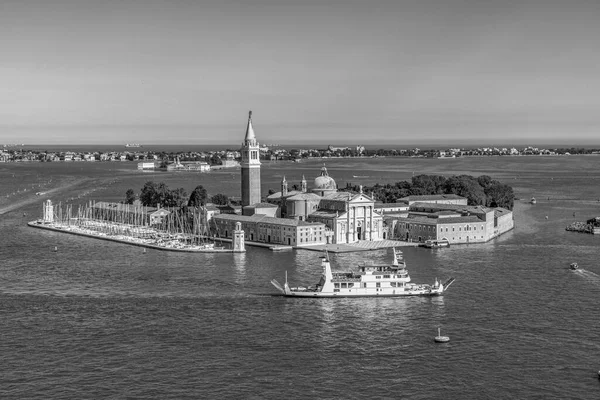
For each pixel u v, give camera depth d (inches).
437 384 7564.0
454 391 7396.7
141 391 7372.1
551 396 7278.5
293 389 7440.9
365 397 7253.9
